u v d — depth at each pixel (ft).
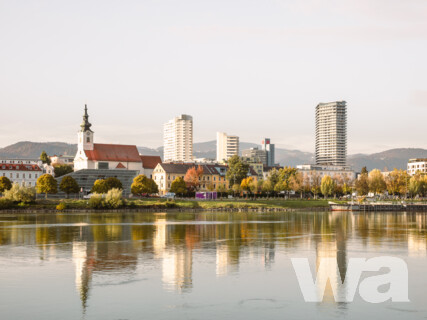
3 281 196.24
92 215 572.51
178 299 171.63
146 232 370.53
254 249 283.59
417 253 272.31
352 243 313.53
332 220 520.01
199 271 217.77
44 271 215.92
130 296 174.81
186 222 471.21
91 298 171.83
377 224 469.57
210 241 318.45
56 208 625.82
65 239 325.42
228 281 198.80
